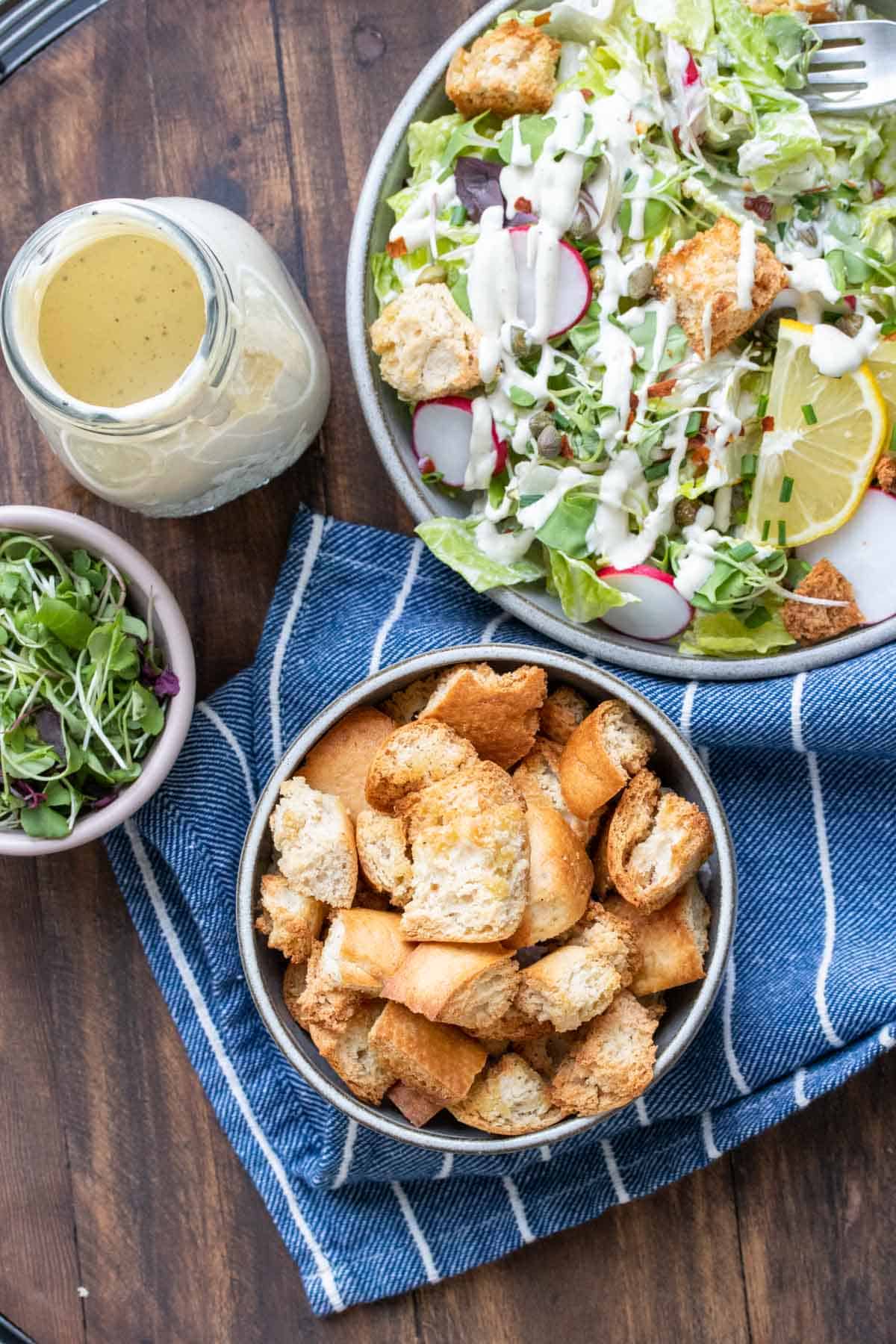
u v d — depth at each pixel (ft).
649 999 2.26
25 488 2.45
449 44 2.25
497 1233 2.42
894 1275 2.42
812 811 2.41
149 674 2.35
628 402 2.25
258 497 2.45
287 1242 2.42
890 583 2.29
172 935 2.44
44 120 2.41
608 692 2.22
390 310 2.25
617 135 2.22
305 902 2.23
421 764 2.20
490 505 2.32
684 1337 2.43
